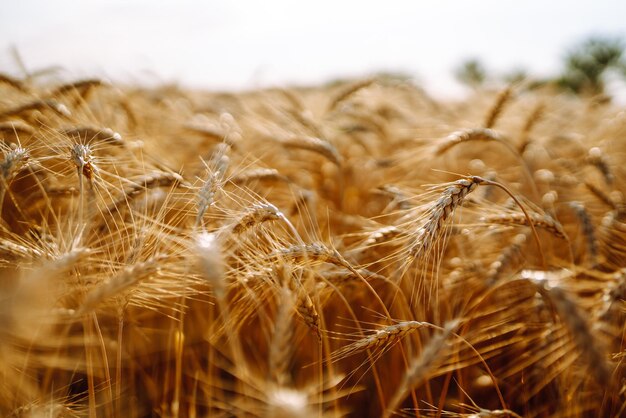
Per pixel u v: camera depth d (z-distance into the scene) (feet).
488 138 3.18
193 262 2.06
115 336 2.72
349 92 4.66
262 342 2.79
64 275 1.99
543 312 2.51
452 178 3.73
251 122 3.87
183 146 3.88
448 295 2.69
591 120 5.31
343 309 2.83
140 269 1.98
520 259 2.68
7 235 2.45
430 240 2.26
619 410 2.37
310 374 2.74
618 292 2.24
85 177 2.38
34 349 2.34
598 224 2.92
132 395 2.62
